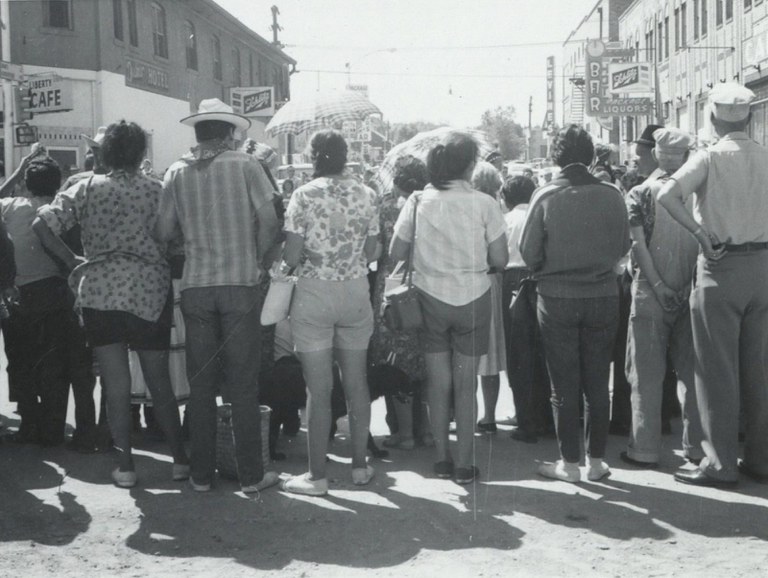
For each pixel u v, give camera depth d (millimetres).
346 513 5121
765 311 5469
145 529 4898
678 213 5352
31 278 6449
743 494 5398
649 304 5973
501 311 6871
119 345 5613
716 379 5484
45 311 6453
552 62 69125
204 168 5332
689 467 5750
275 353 6633
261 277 5582
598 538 4684
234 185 5324
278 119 9219
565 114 68875
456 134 5609
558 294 5512
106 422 6590
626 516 5020
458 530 4820
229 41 41188
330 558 4461
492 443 6723
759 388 5555
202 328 5402
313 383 5414
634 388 6074
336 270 5375
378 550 4555
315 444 5430
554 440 6809
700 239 5352
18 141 20375
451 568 4305
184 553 4551
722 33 30188
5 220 6461
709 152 5332
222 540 4723
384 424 7488
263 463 5770
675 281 5891
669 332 6047
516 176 6945
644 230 5895
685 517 4992
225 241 5320
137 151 5602
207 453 5543
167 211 5398
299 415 7238
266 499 5395
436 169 5594
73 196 5629
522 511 5121
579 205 5441
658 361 6012
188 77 35219
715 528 4812
